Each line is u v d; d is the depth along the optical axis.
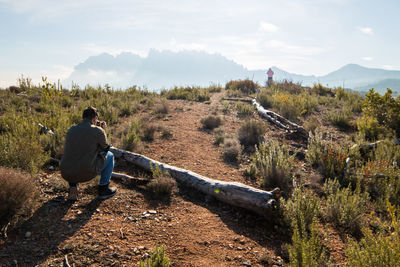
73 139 3.84
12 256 2.73
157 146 7.22
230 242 3.51
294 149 7.69
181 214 4.11
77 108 10.18
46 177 4.62
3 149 4.71
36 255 2.79
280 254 3.36
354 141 8.62
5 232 3.06
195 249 3.25
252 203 4.16
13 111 8.03
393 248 2.60
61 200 4.00
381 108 9.57
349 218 4.08
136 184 4.87
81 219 3.59
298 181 5.77
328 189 5.23
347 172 5.80
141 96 15.17
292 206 4.09
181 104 13.98
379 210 4.67
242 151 7.54
